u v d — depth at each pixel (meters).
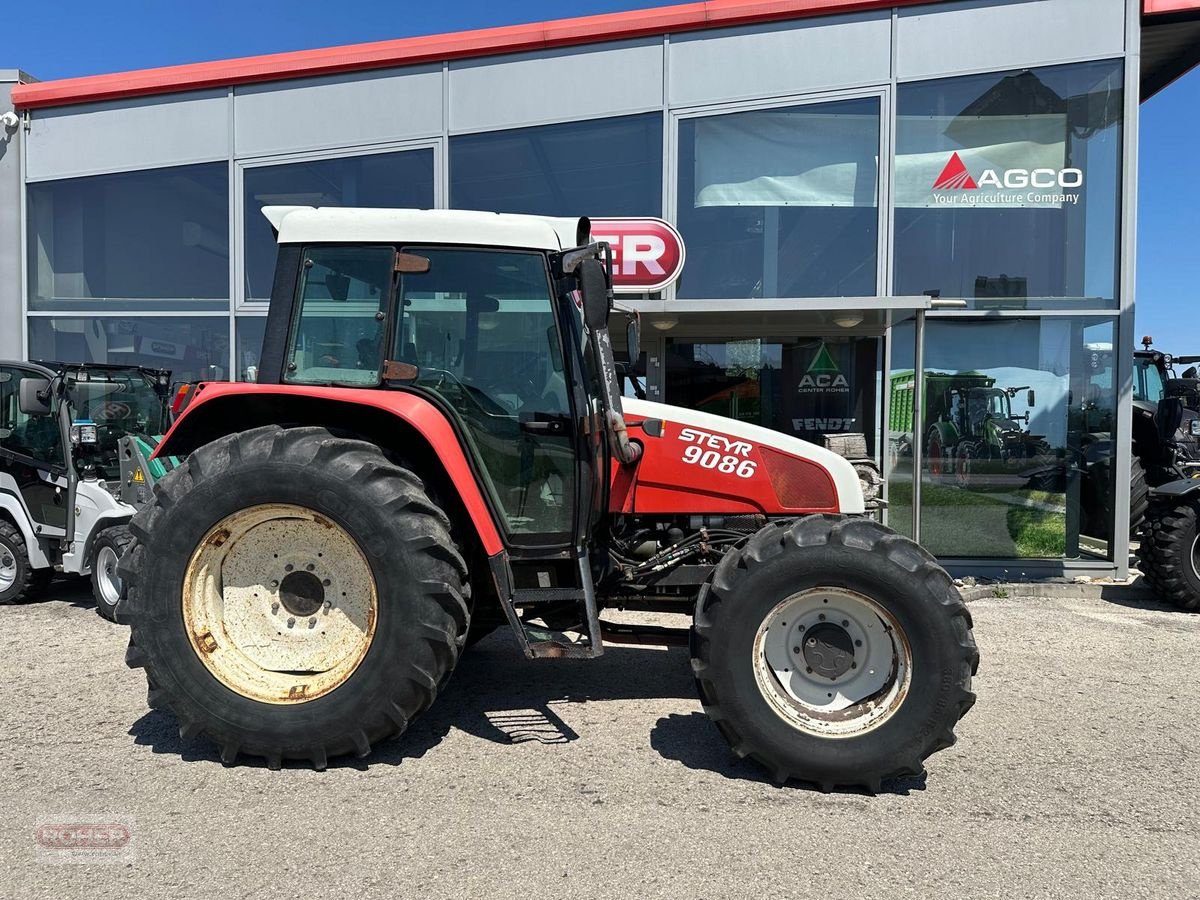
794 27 6.89
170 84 7.58
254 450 2.96
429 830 2.52
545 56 7.16
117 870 2.27
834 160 6.98
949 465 7.00
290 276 3.26
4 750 3.12
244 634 3.04
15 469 5.82
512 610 3.07
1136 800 2.78
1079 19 6.59
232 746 2.93
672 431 3.53
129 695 3.76
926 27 6.75
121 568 2.97
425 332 3.27
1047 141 6.75
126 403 6.43
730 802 2.74
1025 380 6.92
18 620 5.33
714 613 2.89
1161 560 5.74
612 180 7.21
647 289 7.04
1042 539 6.95
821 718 2.86
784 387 7.18
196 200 7.80
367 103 7.43
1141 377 9.16
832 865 2.34
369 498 2.87
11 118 7.78
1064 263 6.81
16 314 8.01
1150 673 4.26
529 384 3.30
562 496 3.33
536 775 2.94
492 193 7.36
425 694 2.92
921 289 6.95
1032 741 3.31
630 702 3.73
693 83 7.01
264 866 2.30
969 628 2.79
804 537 2.88
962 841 2.49
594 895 2.17
